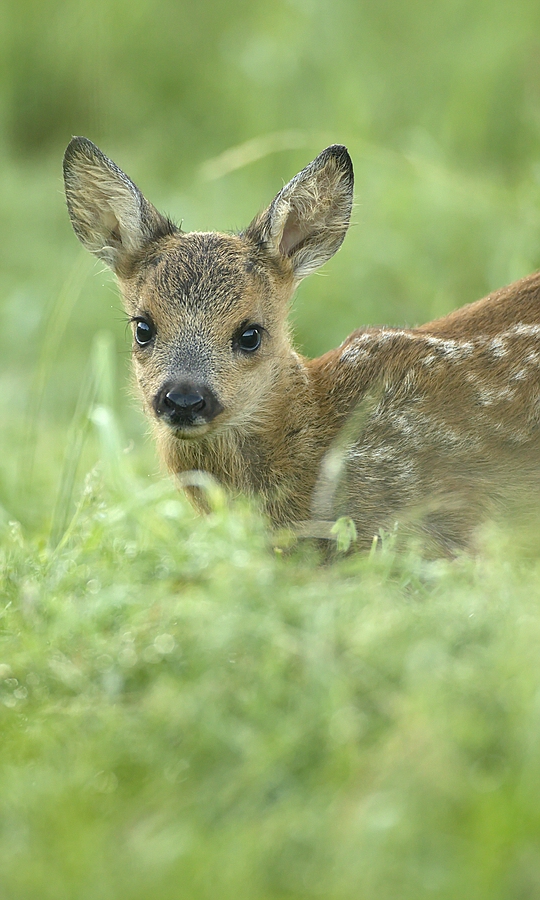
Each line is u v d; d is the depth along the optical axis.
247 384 10.28
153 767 6.25
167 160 22.38
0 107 24.23
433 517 10.10
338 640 6.84
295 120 20.17
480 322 10.73
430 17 21.27
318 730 6.12
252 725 6.30
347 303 16.73
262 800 5.88
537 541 10.16
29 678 7.30
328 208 11.34
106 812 6.04
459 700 6.17
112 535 9.34
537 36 20.62
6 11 24.39
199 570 7.88
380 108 20.27
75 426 11.58
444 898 5.13
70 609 7.67
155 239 11.10
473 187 16.95
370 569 8.12
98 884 5.34
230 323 10.30
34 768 6.49
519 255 14.95
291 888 5.34
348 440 10.33
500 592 7.44
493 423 10.19
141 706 6.71
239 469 10.46
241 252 10.74
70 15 24.22
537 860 5.24
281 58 20.89
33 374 17.59
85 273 14.01
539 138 17.39
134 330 10.78
